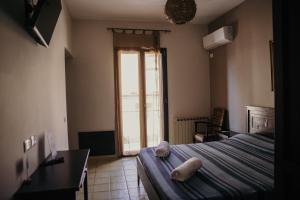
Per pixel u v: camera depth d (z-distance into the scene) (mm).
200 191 1907
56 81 3084
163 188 2002
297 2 806
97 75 4910
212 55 5270
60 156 2488
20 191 1679
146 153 3109
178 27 5254
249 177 2143
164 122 5289
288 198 868
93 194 3275
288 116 860
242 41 4180
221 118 4789
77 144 4895
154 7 4234
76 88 4852
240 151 2973
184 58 5305
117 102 4961
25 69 1929
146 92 5141
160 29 5156
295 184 835
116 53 4957
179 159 2750
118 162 4688
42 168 2152
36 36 2090
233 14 4406
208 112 5422
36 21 1883
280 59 877
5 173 1507
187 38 5305
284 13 856
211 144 3387
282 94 872
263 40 3666
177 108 5316
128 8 4273
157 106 5176
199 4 4184
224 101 4848
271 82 3518
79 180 1861
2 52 1515
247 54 4059
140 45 5023
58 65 3240
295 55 821
